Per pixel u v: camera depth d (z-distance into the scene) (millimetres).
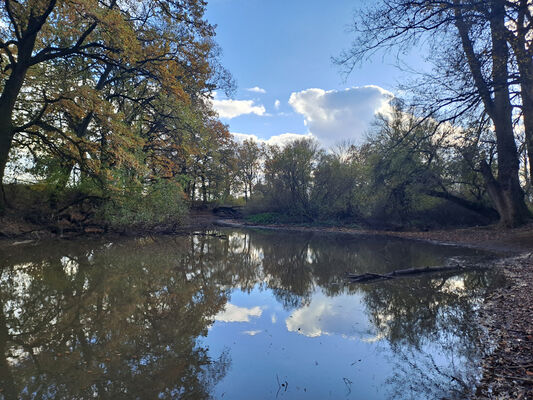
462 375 4059
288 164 34594
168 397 3596
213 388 3814
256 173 62781
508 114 14625
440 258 13852
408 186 23672
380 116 28719
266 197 39281
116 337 5301
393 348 5000
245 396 3658
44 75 15898
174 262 12531
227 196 62031
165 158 21266
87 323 5902
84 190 17609
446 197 23984
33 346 4891
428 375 4125
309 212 35000
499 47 7492
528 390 3502
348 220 32688
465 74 7438
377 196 27000
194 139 23297
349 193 32562
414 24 7320
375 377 4113
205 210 49969
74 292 7828
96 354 4668
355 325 6066
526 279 8906
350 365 4453
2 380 3902
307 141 35844
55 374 4062
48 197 16547
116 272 10141
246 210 42625
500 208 20516
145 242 17781
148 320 6148
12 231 14875
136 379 3977
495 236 18594
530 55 7492
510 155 16781
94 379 3957
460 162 20406
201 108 26172
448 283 9297
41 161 16391
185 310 6832
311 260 14336
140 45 15328
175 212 21859
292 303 7613
